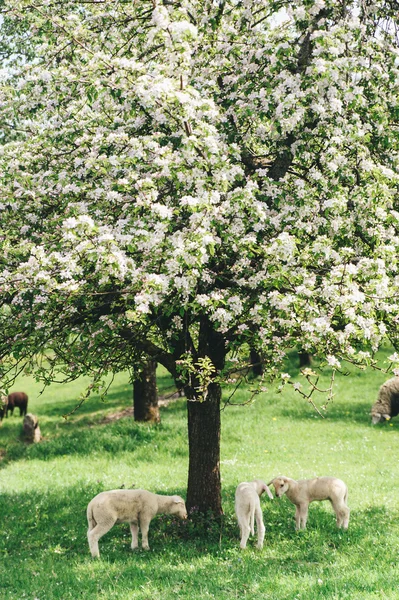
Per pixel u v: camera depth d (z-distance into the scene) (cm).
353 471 1861
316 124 1141
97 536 1142
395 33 1212
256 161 1270
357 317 951
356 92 1061
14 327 1143
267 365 1038
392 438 2323
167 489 1642
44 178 1173
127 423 2477
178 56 987
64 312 1092
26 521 1423
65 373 1159
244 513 1148
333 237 1102
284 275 979
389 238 1091
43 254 967
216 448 1312
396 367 988
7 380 1197
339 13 1177
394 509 1412
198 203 933
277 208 1112
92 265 1008
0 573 1091
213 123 1138
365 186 1093
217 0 1208
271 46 1083
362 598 828
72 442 2309
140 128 1129
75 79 1134
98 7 1309
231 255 1098
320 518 1325
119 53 1266
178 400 3091
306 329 942
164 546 1195
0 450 2466
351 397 2939
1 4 1488
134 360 1258
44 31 1285
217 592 920
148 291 911
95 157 1116
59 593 965
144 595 927
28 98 1226
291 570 1023
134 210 969
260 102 1106
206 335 1202
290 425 2544
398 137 1171
